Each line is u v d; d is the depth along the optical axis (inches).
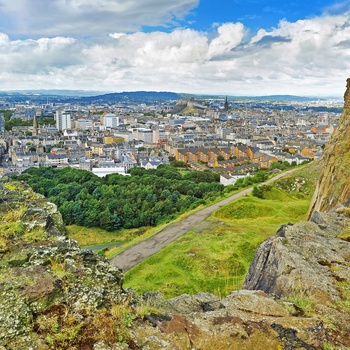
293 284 476.4
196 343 317.7
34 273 310.8
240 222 1881.2
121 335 289.4
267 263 597.0
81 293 311.4
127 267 1398.9
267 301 408.5
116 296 335.0
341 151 1459.2
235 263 1342.3
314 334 347.9
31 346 251.0
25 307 273.0
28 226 387.2
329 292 445.4
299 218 1991.9
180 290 1165.7
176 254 1439.5
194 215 2078.0
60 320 279.3
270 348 326.3
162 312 352.5
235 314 370.6
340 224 753.6
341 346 337.4
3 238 358.9
